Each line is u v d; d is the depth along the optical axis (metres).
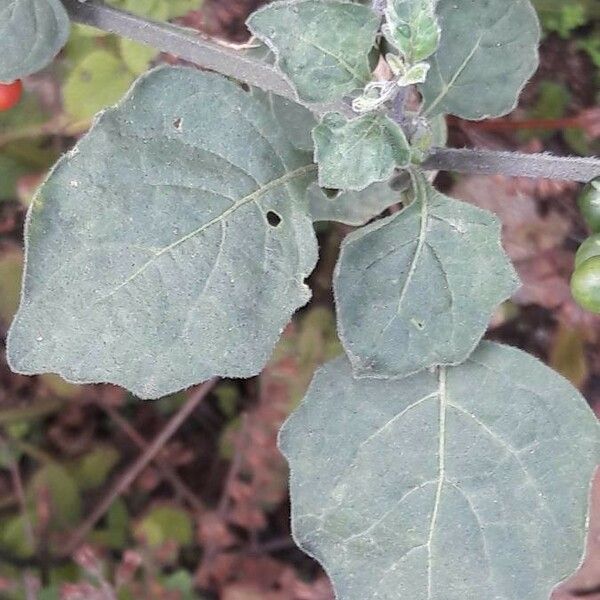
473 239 0.22
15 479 0.32
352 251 0.22
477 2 0.24
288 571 0.32
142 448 0.33
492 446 0.23
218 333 0.22
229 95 0.22
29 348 0.21
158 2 0.29
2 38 0.22
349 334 0.22
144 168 0.22
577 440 0.23
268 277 0.22
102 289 0.22
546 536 0.23
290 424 0.23
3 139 0.30
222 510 0.32
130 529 0.33
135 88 0.22
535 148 0.32
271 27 0.22
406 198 0.23
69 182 0.21
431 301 0.22
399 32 0.21
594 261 0.22
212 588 0.32
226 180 0.22
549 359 0.32
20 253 0.31
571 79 0.33
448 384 0.23
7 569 0.32
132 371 0.22
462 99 0.24
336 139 0.21
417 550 0.23
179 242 0.22
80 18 0.23
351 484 0.23
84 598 0.31
